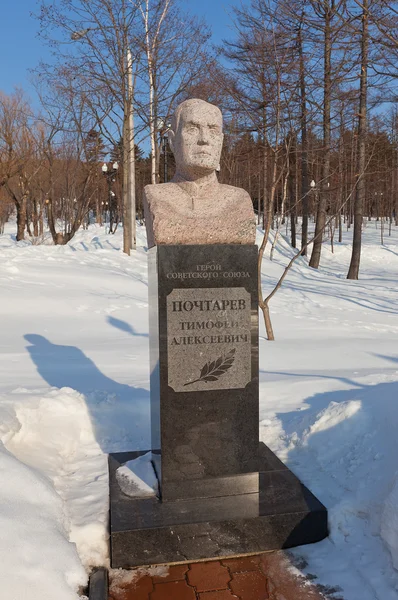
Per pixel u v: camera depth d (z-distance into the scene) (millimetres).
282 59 11094
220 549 3592
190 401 3943
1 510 3133
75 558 3111
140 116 20500
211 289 3928
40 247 19516
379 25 10789
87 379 7281
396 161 30312
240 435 4016
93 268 16812
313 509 3752
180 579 3369
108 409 5953
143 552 3490
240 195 4102
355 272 22234
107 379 7312
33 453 4758
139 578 3381
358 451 4445
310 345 10461
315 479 4367
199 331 3932
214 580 3354
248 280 3979
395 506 3330
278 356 9289
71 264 17016
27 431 5070
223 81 13773
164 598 3176
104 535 3609
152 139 20500
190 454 3957
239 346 3990
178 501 3914
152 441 4547
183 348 3918
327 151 17688
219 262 3930
